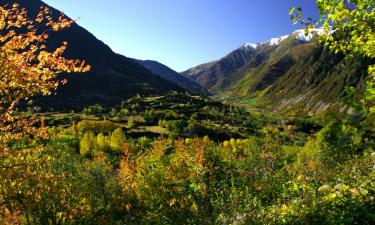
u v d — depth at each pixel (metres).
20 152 11.42
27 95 11.66
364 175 9.02
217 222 11.45
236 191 13.56
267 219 9.55
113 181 18.92
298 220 8.34
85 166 20.28
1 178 11.38
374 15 7.00
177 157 17.09
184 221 13.82
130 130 130.88
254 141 36.16
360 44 7.39
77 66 11.40
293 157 25.53
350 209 7.38
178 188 15.01
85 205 16.89
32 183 13.61
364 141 4.94
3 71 10.53
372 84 4.82
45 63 11.37
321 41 8.09
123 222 15.77
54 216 15.14
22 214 15.01
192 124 134.50
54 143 20.78
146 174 16.08
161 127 145.38
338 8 7.16
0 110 11.24
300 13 7.86
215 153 18.17
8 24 11.17
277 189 14.95
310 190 9.60
